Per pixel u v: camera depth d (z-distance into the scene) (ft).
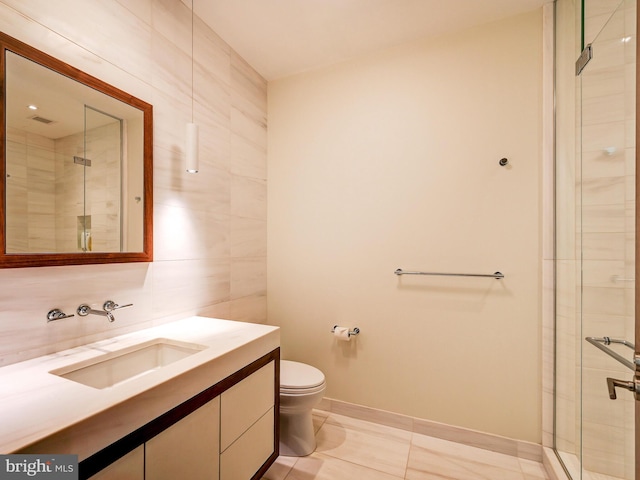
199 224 5.97
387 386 6.77
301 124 7.73
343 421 6.90
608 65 4.20
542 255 5.61
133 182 4.65
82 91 4.02
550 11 5.50
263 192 7.95
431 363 6.41
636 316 2.45
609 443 4.10
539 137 5.66
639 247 2.40
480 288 6.06
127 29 4.63
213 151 6.31
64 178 3.83
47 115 3.65
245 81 7.29
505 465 5.48
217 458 3.79
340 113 7.30
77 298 4.02
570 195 5.21
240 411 4.20
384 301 6.83
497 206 5.93
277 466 5.42
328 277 7.39
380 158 6.89
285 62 7.36
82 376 3.61
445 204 6.32
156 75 5.09
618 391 3.97
